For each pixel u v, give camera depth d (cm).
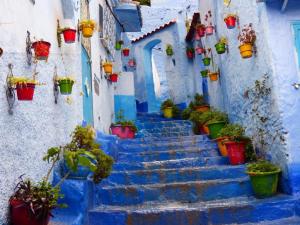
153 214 526
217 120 885
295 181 559
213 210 529
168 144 852
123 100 1208
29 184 362
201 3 1161
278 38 582
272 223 517
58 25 574
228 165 718
